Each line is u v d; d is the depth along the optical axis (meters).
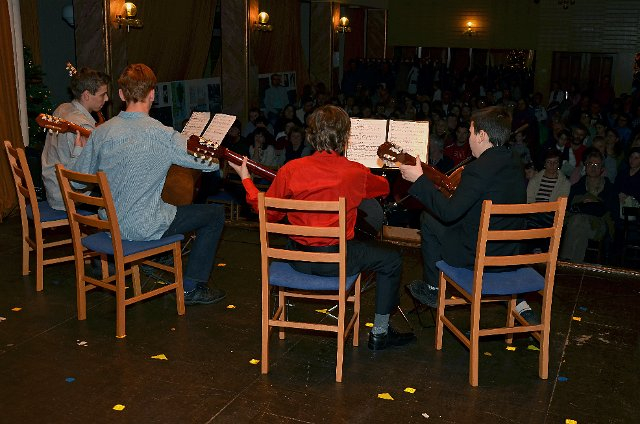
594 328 3.60
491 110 3.03
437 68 14.80
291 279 2.96
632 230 5.71
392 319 3.68
